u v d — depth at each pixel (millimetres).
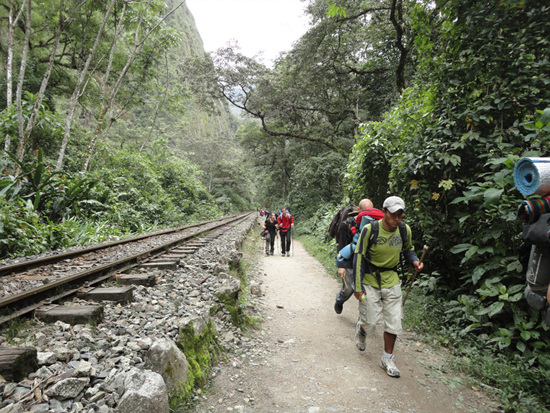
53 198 9000
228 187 47875
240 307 4109
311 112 24062
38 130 12945
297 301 5340
